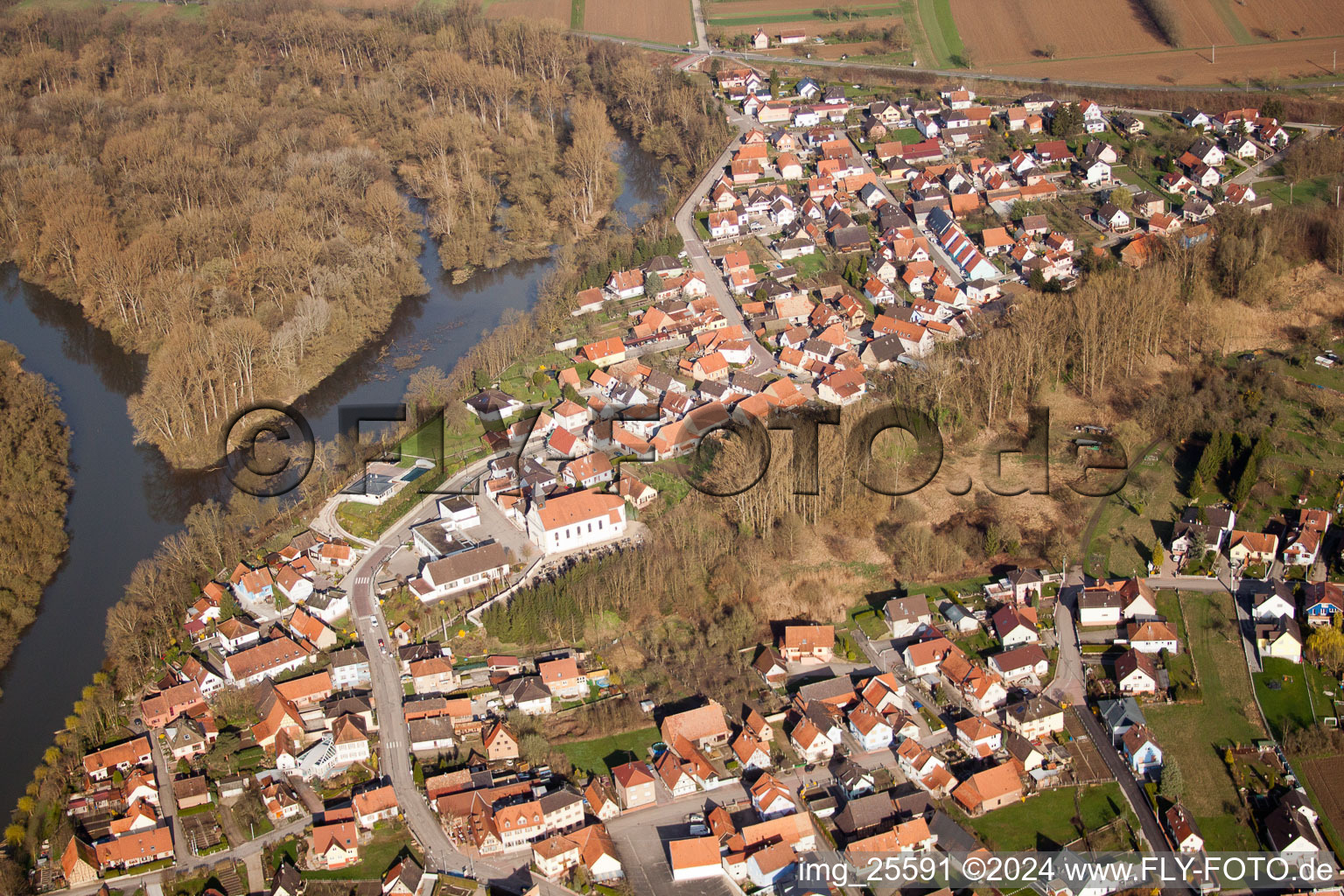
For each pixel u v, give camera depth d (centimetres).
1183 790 18650
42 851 18350
